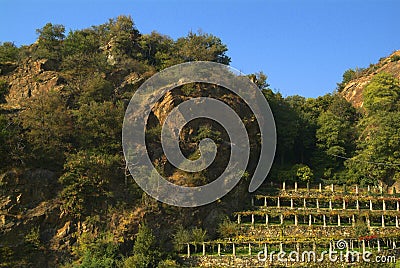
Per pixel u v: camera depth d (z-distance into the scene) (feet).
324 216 166.09
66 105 184.03
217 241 150.61
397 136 206.90
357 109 295.89
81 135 171.94
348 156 232.73
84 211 152.76
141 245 141.90
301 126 238.68
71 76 200.85
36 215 149.69
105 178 159.84
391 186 205.77
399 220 169.68
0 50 214.07
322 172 224.94
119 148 171.01
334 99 296.10
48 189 157.17
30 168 158.81
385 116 223.71
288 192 190.39
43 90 190.49
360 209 177.99
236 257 145.28
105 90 191.42
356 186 200.54
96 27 248.93
